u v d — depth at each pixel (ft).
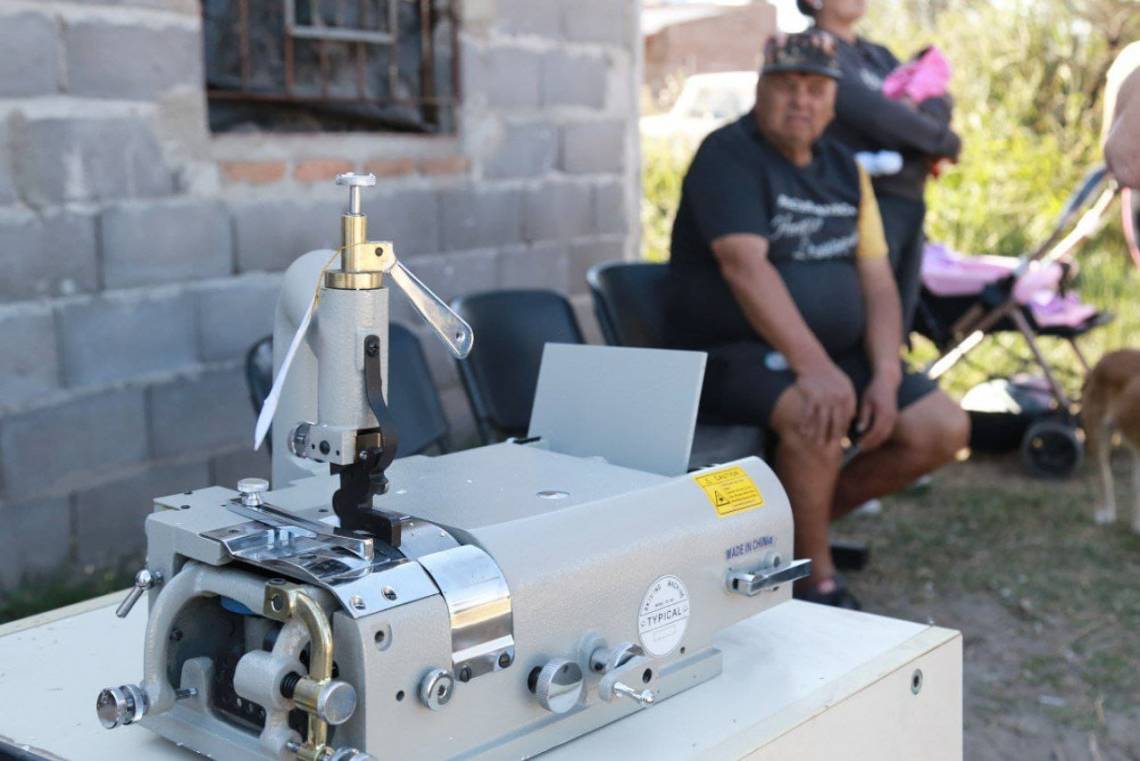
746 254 9.38
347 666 3.29
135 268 10.25
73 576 9.97
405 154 12.45
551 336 9.71
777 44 9.30
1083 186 13.07
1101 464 13.07
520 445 4.85
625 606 3.94
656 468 4.57
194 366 10.80
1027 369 17.67
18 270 9.48
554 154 14.11
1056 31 28.25
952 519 13.33
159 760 3.78
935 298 13.87
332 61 12.17
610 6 14.56
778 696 4.24
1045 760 8.44
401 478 4.28
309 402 4.41
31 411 9.68
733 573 4.34
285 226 11.39
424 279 12.75
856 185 9.96
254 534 3.58
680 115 22.07
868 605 11.02
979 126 27.37
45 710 4.11
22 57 9.30
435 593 3.43
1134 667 9.83
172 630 3.68
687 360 4.58
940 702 4.79
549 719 3.81
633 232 15.44
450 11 12.89
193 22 10.41
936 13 31.81
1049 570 11.87
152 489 10.62
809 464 9.30
